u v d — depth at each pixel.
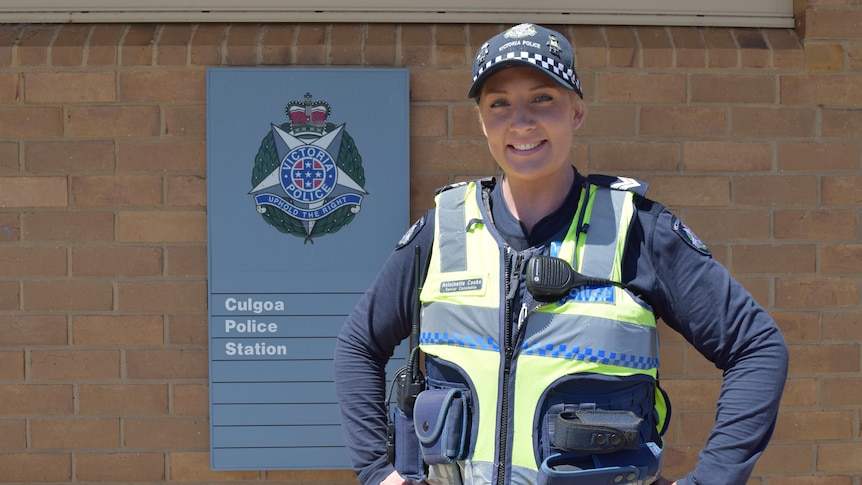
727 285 1.82
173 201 3.09
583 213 1.91
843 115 3.12
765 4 3.18
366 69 3.02
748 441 1.75
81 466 3.14
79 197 3.09
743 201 3.12
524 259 1.86
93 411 3.13
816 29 3.10
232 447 3.09
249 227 3.04
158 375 3.12
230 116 3.02
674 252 1.85
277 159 3.03
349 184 3.04
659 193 3.11
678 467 3.14
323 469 3.12
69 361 3.12
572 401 1.79
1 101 3.07
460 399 1.84
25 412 3.13
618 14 3.16
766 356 1.78
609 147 3.10
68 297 3.11
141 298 3.11
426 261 2.06
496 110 1.91
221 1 3.14
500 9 3.15
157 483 3.15
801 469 3.16
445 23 3.16
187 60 3.05
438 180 3.10
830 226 3.14
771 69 3.10
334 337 3.07
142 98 3.07
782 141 3.12
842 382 3.15
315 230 3.05
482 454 1.81
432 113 3.08
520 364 1.80
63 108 3.07
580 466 1.75
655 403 1.96
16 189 3.09
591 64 3.08
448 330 1.90
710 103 3.10
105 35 3.11
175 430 3.13
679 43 3.11
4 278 3.11
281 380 3.08
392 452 2.02
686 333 1.87
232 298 3.06
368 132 3.03
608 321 1.80
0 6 3.13
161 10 3.14
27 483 3.14
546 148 1.87
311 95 3.02
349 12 3.14
